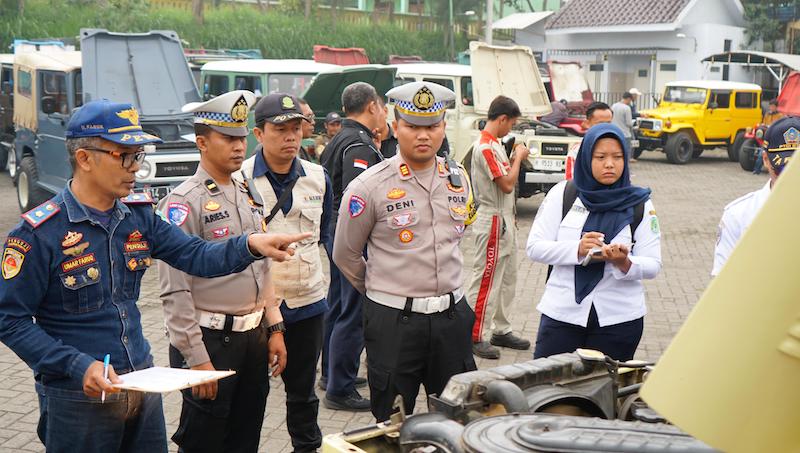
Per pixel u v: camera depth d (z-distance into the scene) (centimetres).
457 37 3130
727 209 341
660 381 124
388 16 3067
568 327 359
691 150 1981
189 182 340
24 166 1118
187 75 1062
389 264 348
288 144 385
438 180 354
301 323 391
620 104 1827
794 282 114
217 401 340
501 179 559
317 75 1067
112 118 257
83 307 262
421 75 1254
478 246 573
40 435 276
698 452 171
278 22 2694
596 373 276
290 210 390
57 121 1038
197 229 335
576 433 191
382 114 498
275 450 433
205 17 2575
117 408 266
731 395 117
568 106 1566
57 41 1540
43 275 255
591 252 342
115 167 259
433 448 219
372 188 348
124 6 2406
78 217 259
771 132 326
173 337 325
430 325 346
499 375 256
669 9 2661
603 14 2823
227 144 336
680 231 1116
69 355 251
